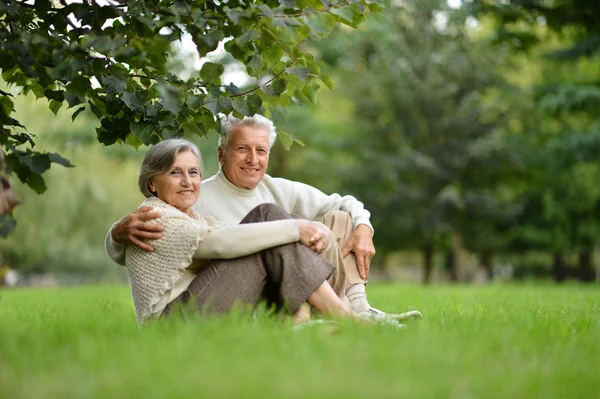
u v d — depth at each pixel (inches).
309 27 157.1
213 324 121.3
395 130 985.5
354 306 164.9
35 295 399.5
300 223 145.2
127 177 961.5
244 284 144.4
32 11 177.0
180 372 91.9
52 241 872.3
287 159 1119.6
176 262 145.4
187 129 179.8
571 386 93.1
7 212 143.6
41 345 112.2
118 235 149.5
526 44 792.9
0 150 140.4
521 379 93.8
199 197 179.6
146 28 160.4
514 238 1146.7
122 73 165.6
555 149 860.0
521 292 404.5
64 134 822.5
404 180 1016.2
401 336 120.7
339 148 1046.4
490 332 133.4
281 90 175.3
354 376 90.8
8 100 187.2
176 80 177.3
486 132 950.4
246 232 143.5
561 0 705.0
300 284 142.8
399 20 965.8
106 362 98.4
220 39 156.9
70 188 864.3
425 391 84.9
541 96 911.7
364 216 178.2
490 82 933.8
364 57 1003.3
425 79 949.8
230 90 180.2
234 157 178.2
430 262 1109.1
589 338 136.6
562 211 1025.5
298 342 111.0
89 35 158.1
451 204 952.3
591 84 890.7
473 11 746.8
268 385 85.4
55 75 150.6
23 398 81.7
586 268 1211.9
